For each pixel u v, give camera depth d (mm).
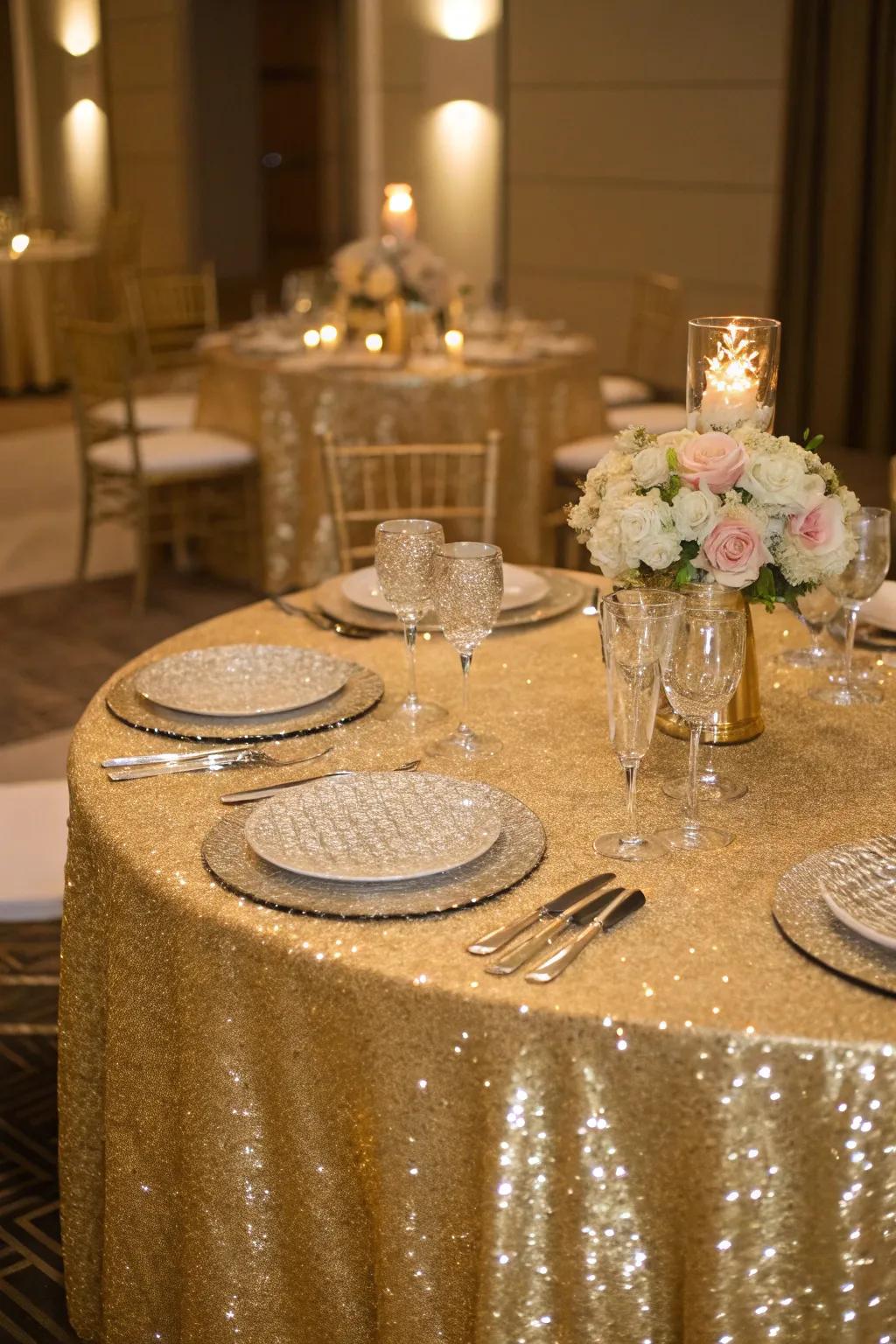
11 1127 2475
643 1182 1274
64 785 2643
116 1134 1641
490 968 1294
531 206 8297
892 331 6770
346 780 1602
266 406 4898
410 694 1918
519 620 2219
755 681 1800
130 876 1511
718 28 7129
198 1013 1446
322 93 14562
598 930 1334
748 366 1774
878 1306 1307
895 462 3416
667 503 1656
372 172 9297
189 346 7969
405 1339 1398
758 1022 1215
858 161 6625
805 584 1718
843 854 1438
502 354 4945
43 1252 2178
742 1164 1240
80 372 5234
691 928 1357
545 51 7980
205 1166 1503
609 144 7797
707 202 7402
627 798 1545
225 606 5285
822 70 6668
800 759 1750
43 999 2889
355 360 4898
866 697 1947
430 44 8664
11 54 12031
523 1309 1339
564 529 5035
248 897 1422
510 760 1748
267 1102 1455
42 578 5629
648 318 5992
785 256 7016
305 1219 1454
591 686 1995
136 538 5273
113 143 11211
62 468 7281
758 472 1641
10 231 9094
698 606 1623
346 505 4812
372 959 1321
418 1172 1349
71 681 4555
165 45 10492
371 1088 1335
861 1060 1199
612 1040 1230
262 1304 1536
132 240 9719
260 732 1799
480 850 1449
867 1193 1253
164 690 1904
